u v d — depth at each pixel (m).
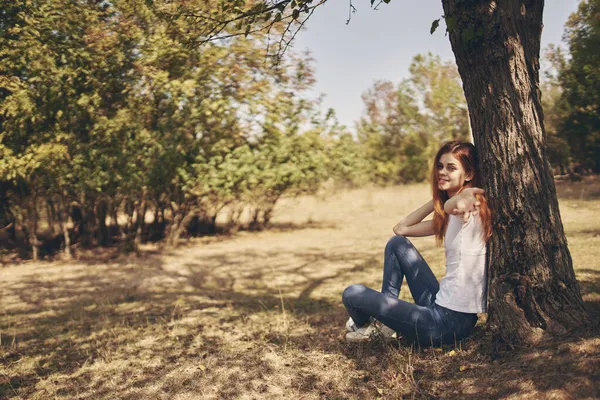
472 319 3.12
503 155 2.88
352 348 3.60
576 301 2.82
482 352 2.96
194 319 5.15
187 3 4.26
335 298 5.99
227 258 9.87
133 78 9.57
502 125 2.89
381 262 8.31
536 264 2.83
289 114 11.66
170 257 10.26
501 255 2.93
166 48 9.11
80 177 9.53
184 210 11.99
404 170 23.95
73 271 9.19
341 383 3.06
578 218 10.04
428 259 7.79
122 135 9.88
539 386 2.38
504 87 2.88
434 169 3.18
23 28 8.63
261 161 11.27
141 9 8.45
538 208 2.85
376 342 3.54
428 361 3.07
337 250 10.02
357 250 9.81
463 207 2.87
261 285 7.23
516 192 2.86
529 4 2.88
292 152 11.91
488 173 2.95
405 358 3.15
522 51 2.88
